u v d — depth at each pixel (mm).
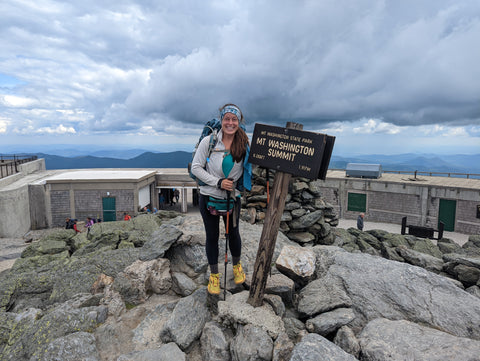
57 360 2955
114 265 5391
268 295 3484
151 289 4363
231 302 3361
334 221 9344
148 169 43875
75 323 3566
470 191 26328
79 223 24078
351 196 32719
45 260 9227
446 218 27922
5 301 5430
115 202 28500
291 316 3613
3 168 34688
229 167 3092
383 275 3863
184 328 3277
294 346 2832
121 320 3742
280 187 3092
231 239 3518
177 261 4793
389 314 3402
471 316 3170
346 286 3824
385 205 30984
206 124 3201
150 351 3010
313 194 8648
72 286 5098
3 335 4062
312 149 2803
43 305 5066
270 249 3182
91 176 30047
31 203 27516
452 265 6016
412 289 3604
